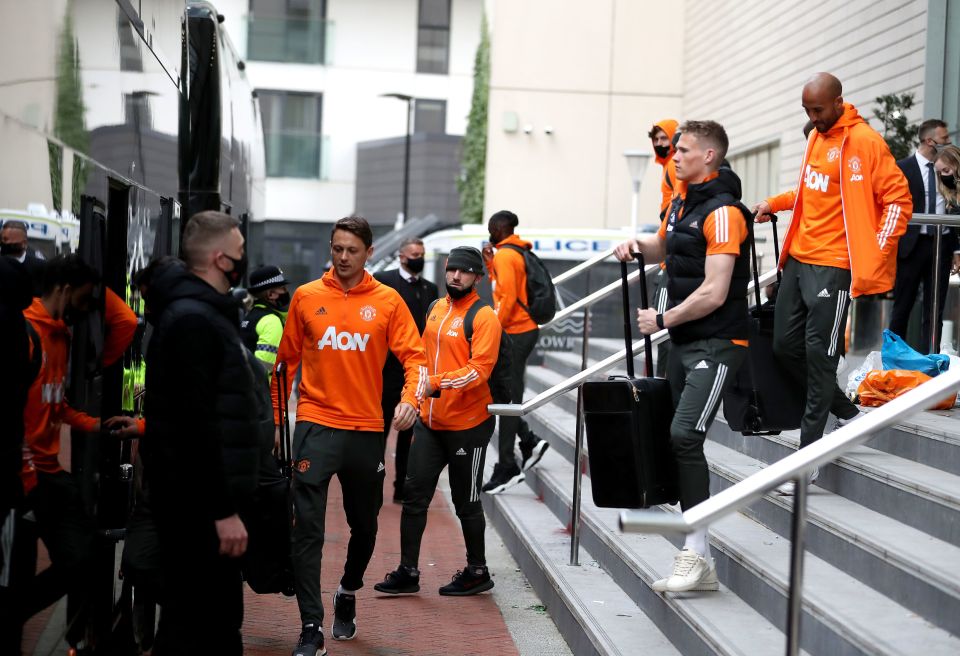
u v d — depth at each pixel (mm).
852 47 13281
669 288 5344
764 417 6000
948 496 4676
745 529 5770
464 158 28781
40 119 3924
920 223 6859
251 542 5328
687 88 20609
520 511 8367
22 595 3740
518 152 21031
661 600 5262
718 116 18688
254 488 4398
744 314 5230
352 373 5742
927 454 5605
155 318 4461
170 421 4297
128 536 4605
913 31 11625
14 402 3629
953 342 8516
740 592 5121
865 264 5766
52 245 4074
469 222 26750
